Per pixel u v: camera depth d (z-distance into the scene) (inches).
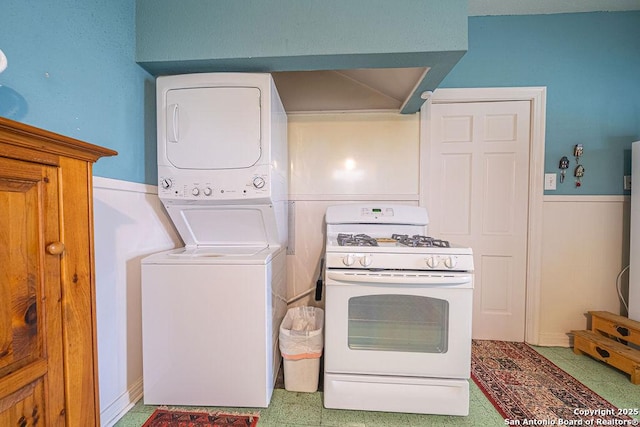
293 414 51.6
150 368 52.2
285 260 78.7
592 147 79.0
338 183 84.4
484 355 74.7
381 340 51.9
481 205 83.0
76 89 42.2
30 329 22.6
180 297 51.5
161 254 56.7
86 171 27.2
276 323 62.5
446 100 81.7
